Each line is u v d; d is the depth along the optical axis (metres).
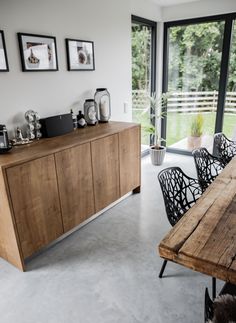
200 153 2.47
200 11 3.85
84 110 2.96
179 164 4.27
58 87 2.67
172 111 4.71
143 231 2.51
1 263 2.12
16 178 1.82
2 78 2.18
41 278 1.95
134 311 1.66
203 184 2.32
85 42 2.84
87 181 2.43
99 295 1.79
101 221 2.70
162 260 2.11
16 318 1.64
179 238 1.20
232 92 4.06
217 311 1.14
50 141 2.31
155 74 4.47
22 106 2.38
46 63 2.49
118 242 2.35
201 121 4.46
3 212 1.88
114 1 3.11
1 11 2.07
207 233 1.23
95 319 1.62
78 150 2.27
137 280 1.91
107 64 3.21
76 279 1.94
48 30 2.46
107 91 3.18
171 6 4.06
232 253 1.09
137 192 3.31
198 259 1.07
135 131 2.96
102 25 3.02
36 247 2.08
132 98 4.08
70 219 2.34
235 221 1.32
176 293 1.79
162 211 2.87
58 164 2.11
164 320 1.60
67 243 2.35
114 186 2.81
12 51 2.21
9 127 2.31
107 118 3.15
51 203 2.13
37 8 2.32
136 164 3.11
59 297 1.78
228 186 1.73
